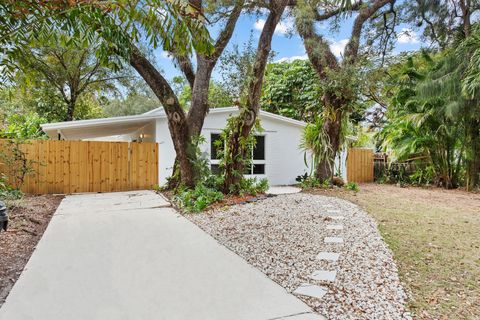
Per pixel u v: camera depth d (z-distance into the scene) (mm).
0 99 12695
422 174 10398
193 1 5867
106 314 2180
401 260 3148
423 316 2131
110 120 8578
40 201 6594
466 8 9359
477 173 8922
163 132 9227
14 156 7328
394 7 10234
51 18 2971
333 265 3066
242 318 2133
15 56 3178
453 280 2684
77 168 8070
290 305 2311
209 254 3441
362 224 4566
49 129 8734
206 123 9633
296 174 11125
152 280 2752
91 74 14141
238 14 6848
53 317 2137
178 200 6383
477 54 6953
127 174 8570
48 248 3605
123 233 4273
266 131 10633
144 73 6676
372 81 8359
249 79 6660
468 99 7719
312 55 8633
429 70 9078
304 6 7648
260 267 3064
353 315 2162
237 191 6992
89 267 3045
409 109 9805
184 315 2172
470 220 4848
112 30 3078
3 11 2723
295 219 4902
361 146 13680
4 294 2490
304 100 15352
